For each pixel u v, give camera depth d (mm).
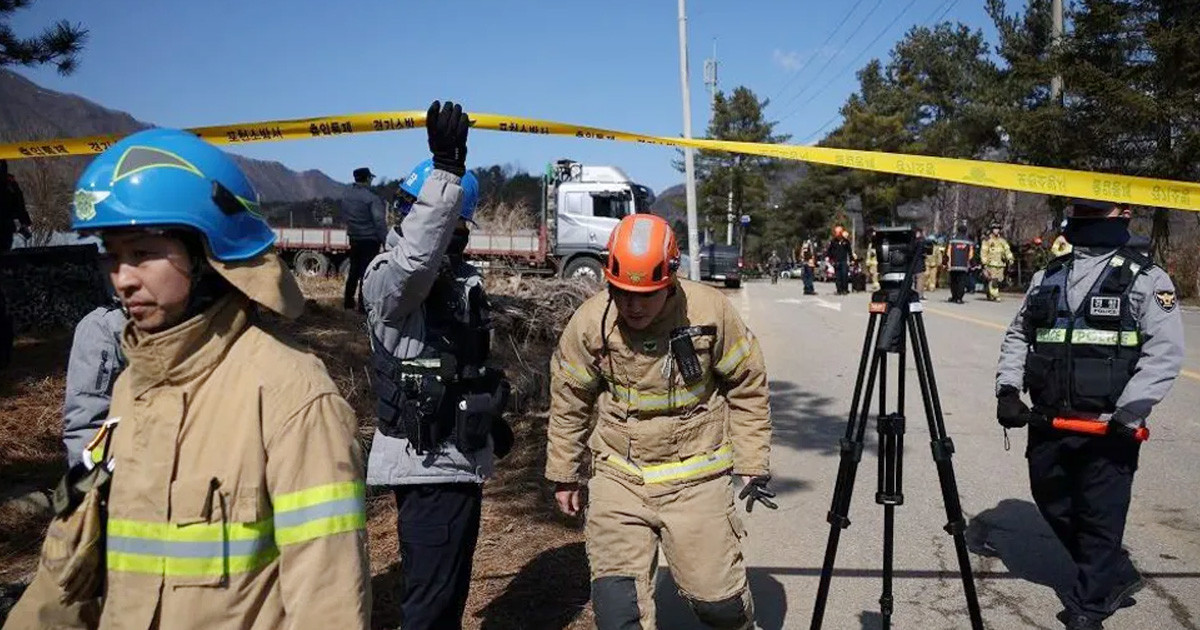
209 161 1749
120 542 1725
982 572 4520
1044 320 3775
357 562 1742
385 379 2994
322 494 1711
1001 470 6199
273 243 1835
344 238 22469
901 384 3201
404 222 2814
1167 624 3910
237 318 1776
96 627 1916
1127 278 3621
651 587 3061
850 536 5012
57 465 5461
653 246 2842
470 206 3160
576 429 3289
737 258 30891
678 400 3059
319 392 1762
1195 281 22141
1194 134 21625
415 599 3027
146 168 1688
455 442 2988
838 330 14797
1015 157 27234
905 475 6113
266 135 2764
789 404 8594
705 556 3020
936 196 49312
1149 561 4598
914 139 50500
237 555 1692
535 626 3844
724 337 3076
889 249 3137
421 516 3012
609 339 3039
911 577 4453
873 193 49562
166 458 1697
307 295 11375
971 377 9781
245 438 1693
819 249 56000
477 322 3135
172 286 1713
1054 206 24594
